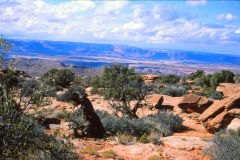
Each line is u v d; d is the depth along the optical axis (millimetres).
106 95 22469
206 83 33094
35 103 3744
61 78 30547
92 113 8930
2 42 3527
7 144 3176
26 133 3328
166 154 6773
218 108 11820
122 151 6898
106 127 10109
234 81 31344
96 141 8367
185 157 6562
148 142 9078
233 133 8570
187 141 8758
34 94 3777
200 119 12664
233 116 11148
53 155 3768
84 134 8625
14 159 3135
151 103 18719
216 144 6617
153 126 11531
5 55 3584
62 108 15922
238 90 18875
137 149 7082
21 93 3713
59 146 3916
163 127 11633
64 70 31562
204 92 27516
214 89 28328
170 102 20719
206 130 12359
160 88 29562
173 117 13656
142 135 9359
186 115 16641
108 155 6117
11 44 3627
